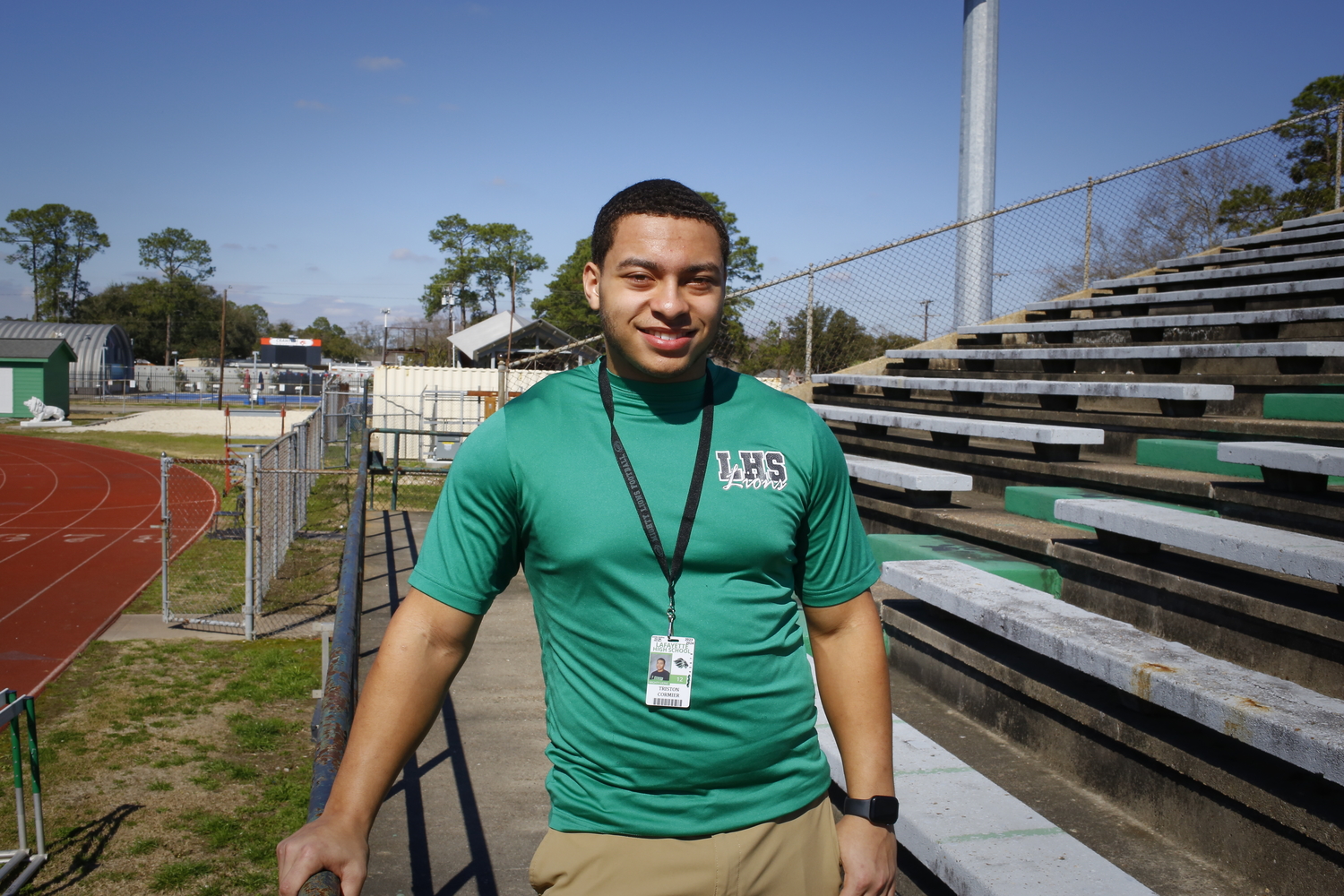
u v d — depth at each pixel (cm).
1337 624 228
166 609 933
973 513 438
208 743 639
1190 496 361
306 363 7275
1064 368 645
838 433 691
